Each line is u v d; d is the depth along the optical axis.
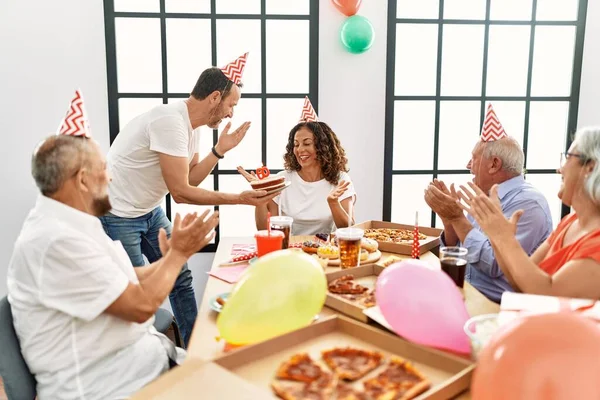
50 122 2.99
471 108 3.27
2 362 1.31
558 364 0.70
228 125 2.70
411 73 3.20
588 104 3.25
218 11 3.05
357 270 1.61
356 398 0.89
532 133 3.32
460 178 3.35
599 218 1.38
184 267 2.70
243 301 1.11
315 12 3.04
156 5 3.01
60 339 1.33
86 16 2.93
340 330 1.21
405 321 1.12
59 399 1.36
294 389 0.93
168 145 2.29
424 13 3.13
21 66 2.91
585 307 1.10
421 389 0.93
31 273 1.29
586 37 3.18
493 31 3.19
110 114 3.05
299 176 2.61
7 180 3.00
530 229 1.83
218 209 3.26
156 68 3.08
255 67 3.13
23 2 2.87
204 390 0.86
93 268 1.28
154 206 2.54
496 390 0.74
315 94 3.13
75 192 1.36
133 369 1.40
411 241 2.02
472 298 1.48
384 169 3.24
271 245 1.76
